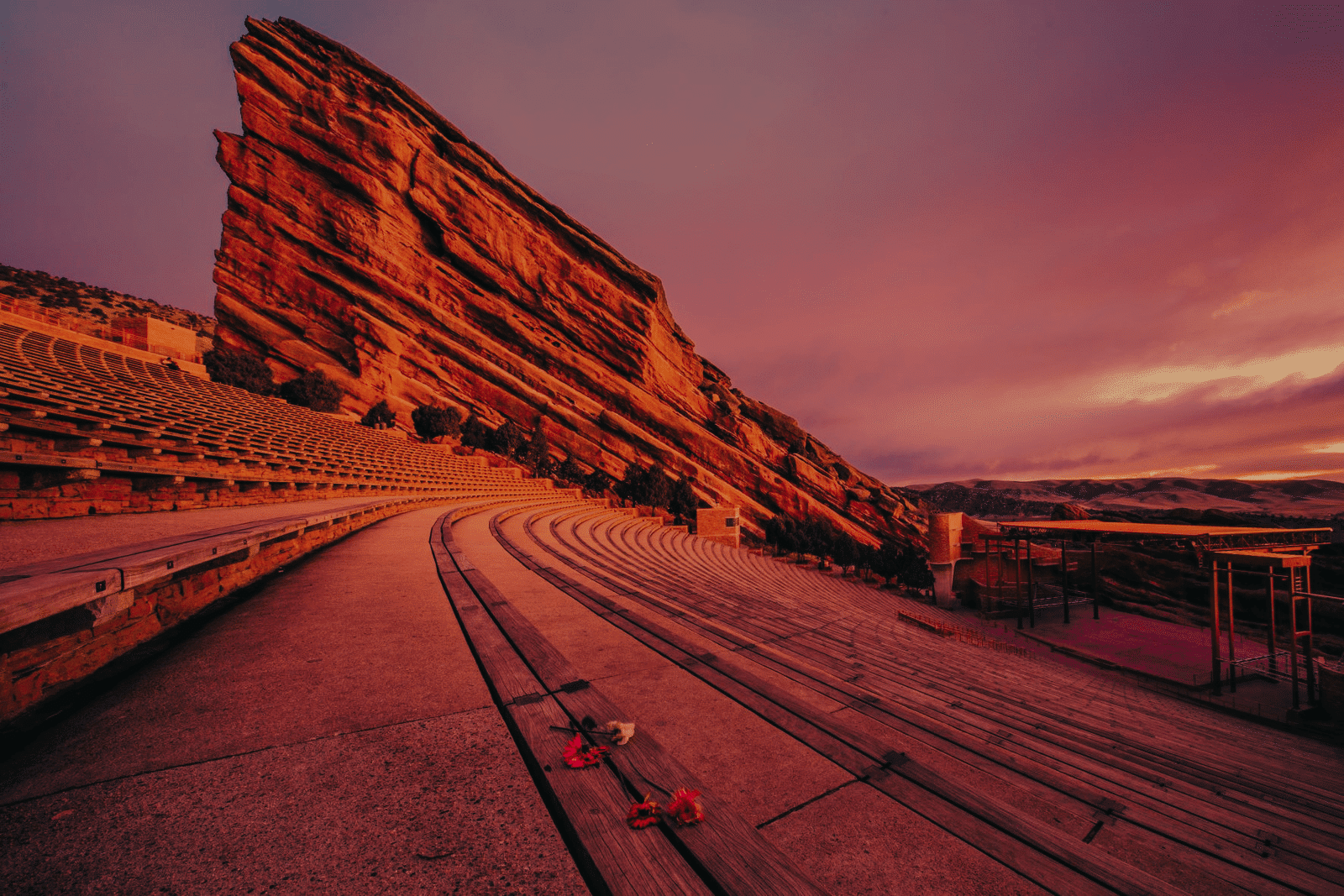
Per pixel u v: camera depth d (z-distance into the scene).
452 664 4.26
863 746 3.51
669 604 8.46
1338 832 6.55
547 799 2.54
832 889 2.21
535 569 9.59
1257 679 24.39
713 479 69.38
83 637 3.96
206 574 6.04
